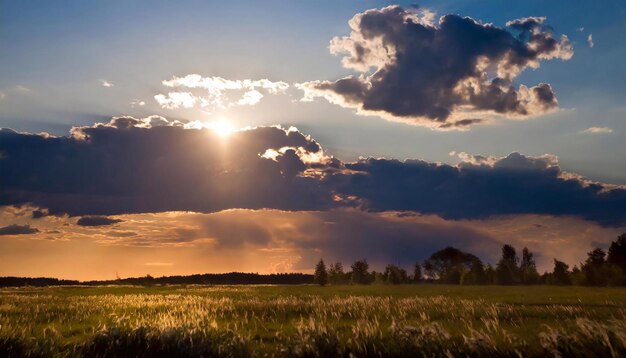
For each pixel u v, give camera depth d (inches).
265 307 938.1
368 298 1233.4
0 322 633.6
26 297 1520.7
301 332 448.8
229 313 846.5
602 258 4761.3
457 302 1107.3
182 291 2352.4
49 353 416.5
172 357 422.9
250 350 446.9
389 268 5285.4
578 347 378.6
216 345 436.1
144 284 3784.5
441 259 6058.1
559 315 774.5
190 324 523.8
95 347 437.4
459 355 387.2
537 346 412.8
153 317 746.8
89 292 2201.0
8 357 398.9
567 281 4436.5
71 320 738.2
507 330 552.7
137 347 438.9
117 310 920.3
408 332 436.5
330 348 414.6
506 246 5649.6
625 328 393.1
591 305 1061.1
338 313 792.3
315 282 5260.8
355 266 6003.9
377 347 422.0
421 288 3280.0
